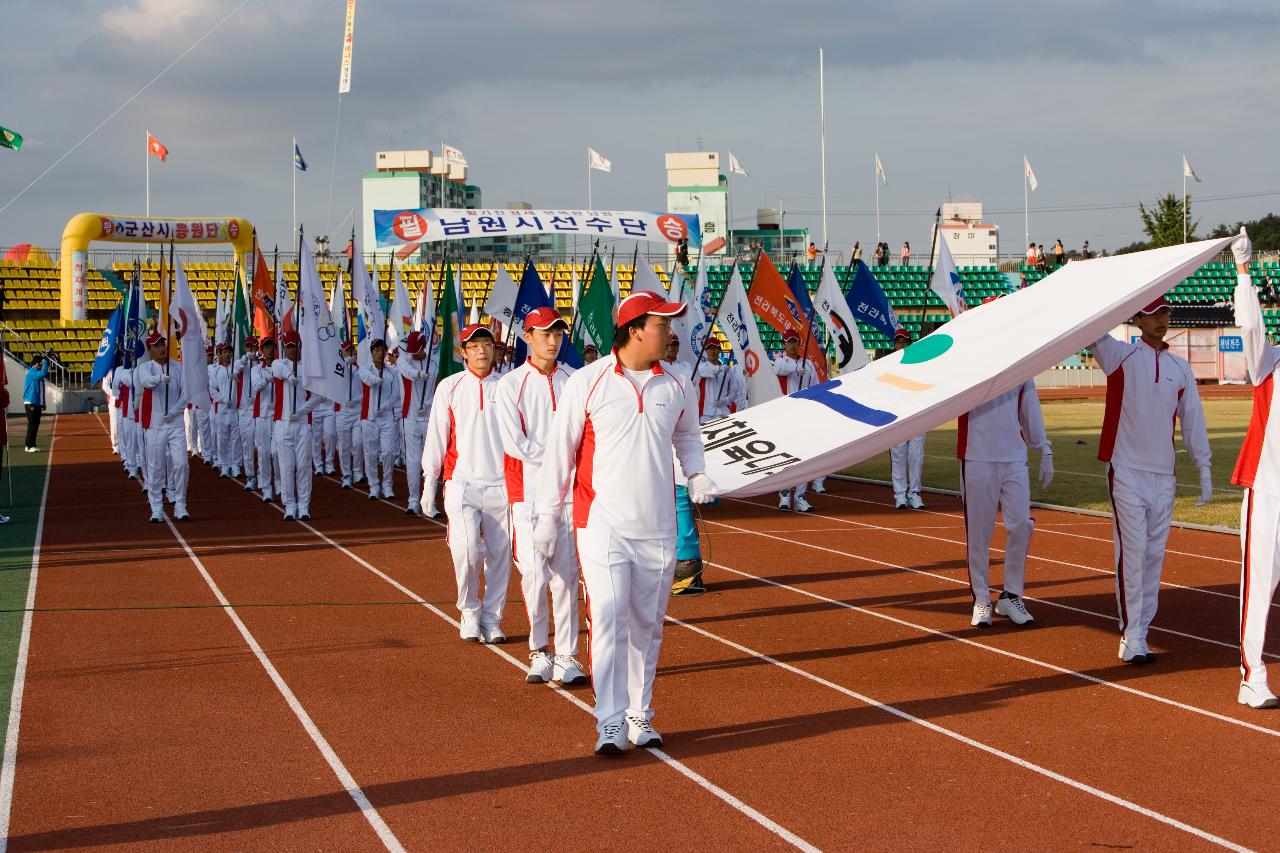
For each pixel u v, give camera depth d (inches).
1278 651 338.3
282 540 555.2
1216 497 667.4
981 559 372.5
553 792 227.5
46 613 389.7
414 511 662.5
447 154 2810.0
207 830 208.8
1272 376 279.1
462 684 306.7
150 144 1879.9
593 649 249.3
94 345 1755.7
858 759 246.4
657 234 1014.4
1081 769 239.6
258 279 917.8
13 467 937.5
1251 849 199.0
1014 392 371.2
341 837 205.9
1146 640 345.1
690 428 261.6
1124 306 311.9
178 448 625.3
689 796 225.0
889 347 2011.6
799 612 396.8
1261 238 3767.2
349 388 786.2
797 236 2716.5
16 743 257.0
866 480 805.9
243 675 313.9
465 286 1756.9
